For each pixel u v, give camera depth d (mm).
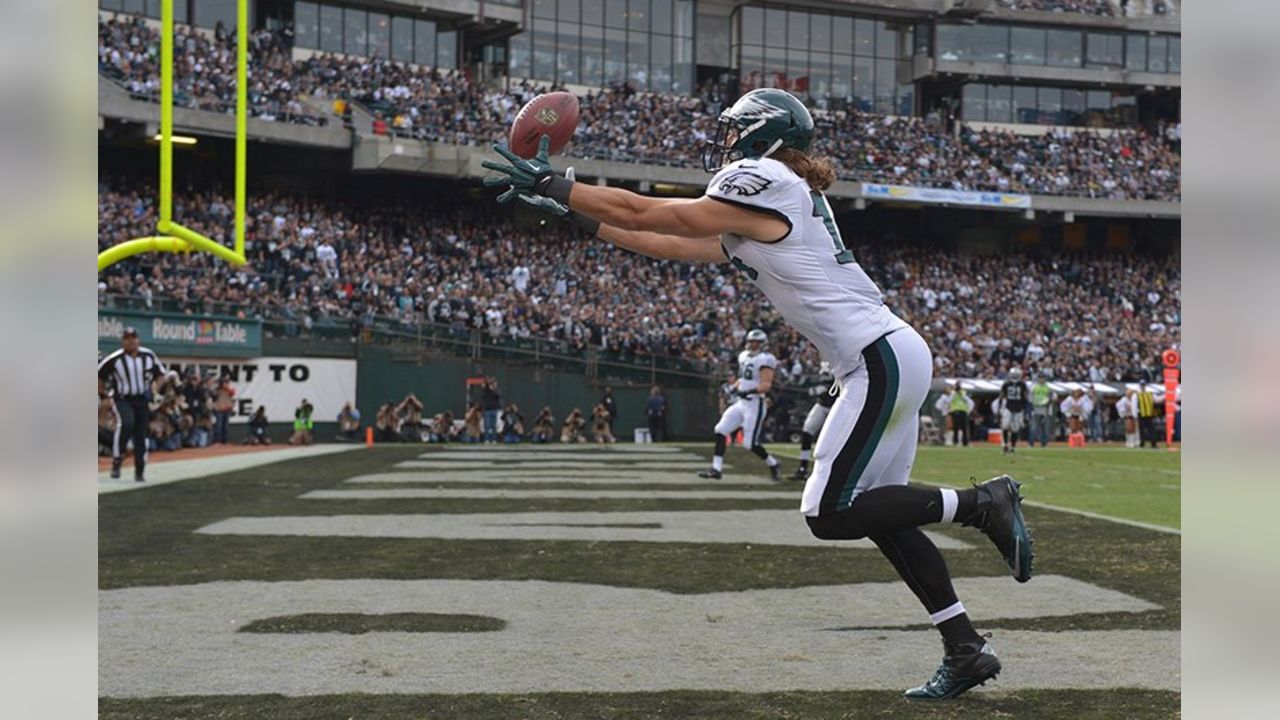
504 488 11961
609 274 31719
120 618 5082
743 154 3916
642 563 6684
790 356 28344
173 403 19484
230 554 7004
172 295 22906
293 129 28688
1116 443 28531
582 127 34094
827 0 38562
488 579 6133
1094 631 4801
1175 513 9750
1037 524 8578
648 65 37156
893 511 3740
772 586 5934
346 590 5793
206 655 4375
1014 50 40406
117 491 11297
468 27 34156
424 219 32344
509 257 31406
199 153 29656
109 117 26078
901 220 39156
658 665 4230
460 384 25922
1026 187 38531
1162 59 41438
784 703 3709
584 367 26750
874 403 3754
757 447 13148
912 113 40250
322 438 24688
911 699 3756
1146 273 40312
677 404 27188
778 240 3754
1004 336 34719
